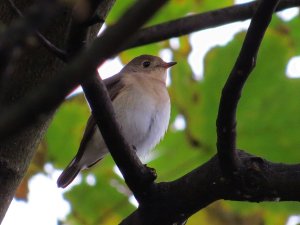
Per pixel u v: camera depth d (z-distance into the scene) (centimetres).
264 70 1016
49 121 854
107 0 844
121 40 377
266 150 1017
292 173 741
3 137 370
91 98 699
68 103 1081
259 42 651
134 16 374
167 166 1056
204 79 1043
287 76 1020
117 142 738
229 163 731
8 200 837
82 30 636
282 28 1167
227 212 1086
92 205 1090
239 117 1019
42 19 373
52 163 1099
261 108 1017
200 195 768
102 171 1114
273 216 1072
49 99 376
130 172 762
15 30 373
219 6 1253
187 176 779
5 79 431
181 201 775
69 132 1089
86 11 621
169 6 1245
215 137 1038
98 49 379
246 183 741
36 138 846
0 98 438
